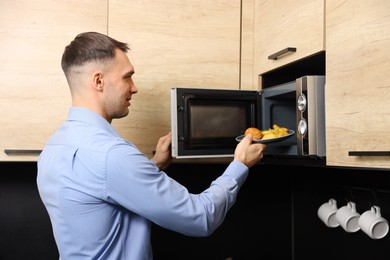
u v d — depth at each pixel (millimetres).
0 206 1567
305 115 1050
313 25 1069
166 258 1665
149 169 885
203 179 1724
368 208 1362
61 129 978
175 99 1125
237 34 1399
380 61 840
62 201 898
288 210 1814
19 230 1577
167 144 1271
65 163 901
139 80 1314
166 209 879
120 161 859
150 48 1323
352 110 922
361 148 894
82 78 946
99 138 900
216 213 944
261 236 1782
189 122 1139
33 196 1585
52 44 1261
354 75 917
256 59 1400
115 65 965
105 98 963
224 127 1191
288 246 1810
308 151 1036
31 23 1249
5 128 1240
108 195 872
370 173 1355
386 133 825
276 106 1276
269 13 1309
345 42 949
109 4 1295
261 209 1787
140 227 954
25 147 1250
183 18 1350
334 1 989
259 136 1104
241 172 1021
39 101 1257
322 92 1041
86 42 952
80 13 1276
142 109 1318
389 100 816
